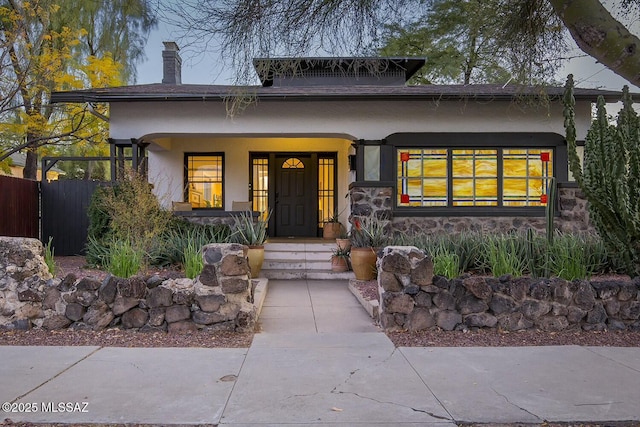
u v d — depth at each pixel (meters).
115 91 10.68
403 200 11.09
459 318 5.85
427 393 3.91
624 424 3.39
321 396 3.85
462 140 11.02
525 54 5.82
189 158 13.55
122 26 12.49
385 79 12.95
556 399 3.79
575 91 10.99
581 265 6.57
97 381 4.13
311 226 13.79
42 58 14.21
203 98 10.29
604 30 2.67
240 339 5.52
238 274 5.85
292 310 7.08
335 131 10.95
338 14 5.71
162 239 9.05
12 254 5.82
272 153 13.76
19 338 5.44
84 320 5.75
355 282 8.74
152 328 5.73
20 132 15.35
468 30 6.59
